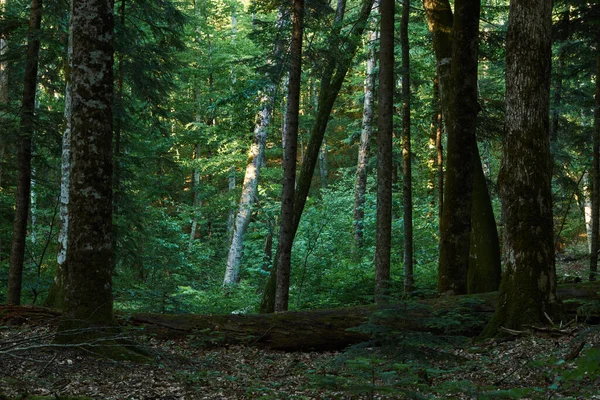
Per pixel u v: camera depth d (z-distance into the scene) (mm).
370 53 20938
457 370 7230
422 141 25688
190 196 34344
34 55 14008
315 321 9766
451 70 12492
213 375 7492
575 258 27156
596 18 17453
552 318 8914
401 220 19734
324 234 18953
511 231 9203
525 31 9117
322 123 15578
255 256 24078
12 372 6594
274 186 27391
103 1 8133
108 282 8133
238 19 36812
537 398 5035
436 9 13742
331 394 6297
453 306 9812
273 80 14016
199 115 31859
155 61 18062
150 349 8266
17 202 13797
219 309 16875
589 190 24156
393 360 6332
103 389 6312
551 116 22812
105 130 8125
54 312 9812
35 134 15117
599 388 5613
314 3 14055
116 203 16922
